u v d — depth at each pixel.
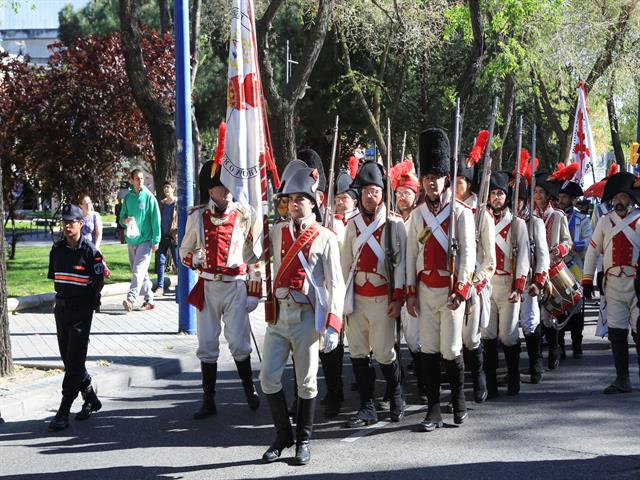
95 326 11.70
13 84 19.33
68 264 7.04
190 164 10.85
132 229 12.78
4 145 19.30
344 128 31.61
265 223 6.38
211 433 6.96
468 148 29.52
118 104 19.30
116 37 19.52
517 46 20.55
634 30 26.73
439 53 26.97
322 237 6.20
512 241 8.09
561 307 9.23
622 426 6.92
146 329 11.45
